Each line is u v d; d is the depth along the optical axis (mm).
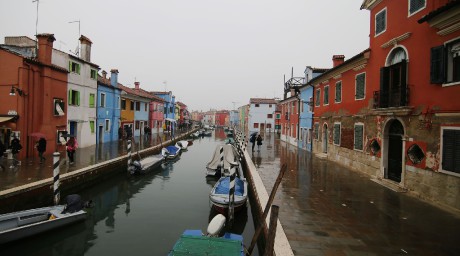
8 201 8680
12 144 12633
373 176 12312
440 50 8289
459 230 6527
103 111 24031
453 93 7898
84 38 21125
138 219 10062
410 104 9781
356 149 13984
